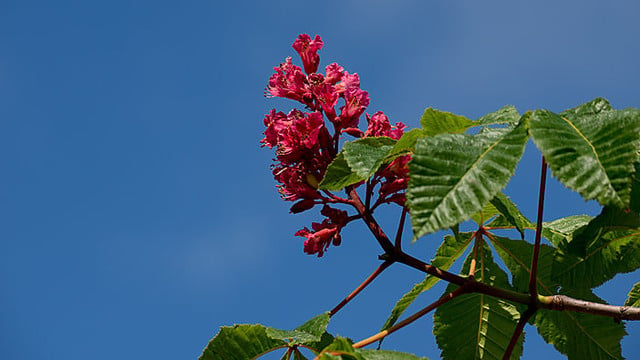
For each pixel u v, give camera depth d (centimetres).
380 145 354
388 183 373
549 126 265
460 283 359
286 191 397
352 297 365
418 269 364
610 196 241
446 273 361
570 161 253
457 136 274
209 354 350
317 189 383
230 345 351
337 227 382
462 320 431
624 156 247
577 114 282
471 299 430
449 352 432
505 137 272
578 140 261
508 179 255
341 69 416
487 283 431
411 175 261
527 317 349
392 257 365
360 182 391
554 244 398
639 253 367
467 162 263
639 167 310
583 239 360
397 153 328
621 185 242
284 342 358
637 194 309
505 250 425
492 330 429
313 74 412
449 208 251
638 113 257
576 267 384
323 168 388
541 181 337
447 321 432
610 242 371
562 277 387
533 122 267
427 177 260
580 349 408
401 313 415
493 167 259
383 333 338
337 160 350
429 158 265
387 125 392
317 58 424
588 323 404
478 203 251
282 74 420
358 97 401
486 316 429
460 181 258
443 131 321
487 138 274
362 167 333
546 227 409
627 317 334
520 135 271
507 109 320
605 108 281
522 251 420
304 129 382
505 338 425
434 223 248
